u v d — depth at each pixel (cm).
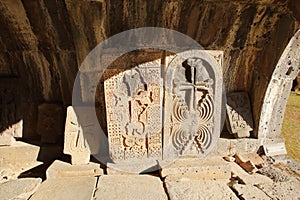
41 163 319
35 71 324
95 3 254
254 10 284
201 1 269
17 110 324
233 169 317
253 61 338
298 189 271
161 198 252
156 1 265
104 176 289
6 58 315
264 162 333
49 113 336
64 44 299
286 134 477
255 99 342
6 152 316
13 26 280
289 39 286
